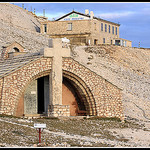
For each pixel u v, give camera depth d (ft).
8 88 104.99
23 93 112.78
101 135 91.09
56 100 111.65
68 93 124.06
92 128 99.76
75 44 241.96
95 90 121.08
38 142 70.38
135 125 118.62
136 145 82.02
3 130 76.43
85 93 120.67
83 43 244.22
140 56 235.81
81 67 119.24
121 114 125.80
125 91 166.91
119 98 126.11
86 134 88.69
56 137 78.18
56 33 255.09
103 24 266.98
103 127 104.37
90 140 79.66
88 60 197.47
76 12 256.73
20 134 75.97
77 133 88.28
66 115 112.27
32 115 112.78
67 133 85.87
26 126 85.66
